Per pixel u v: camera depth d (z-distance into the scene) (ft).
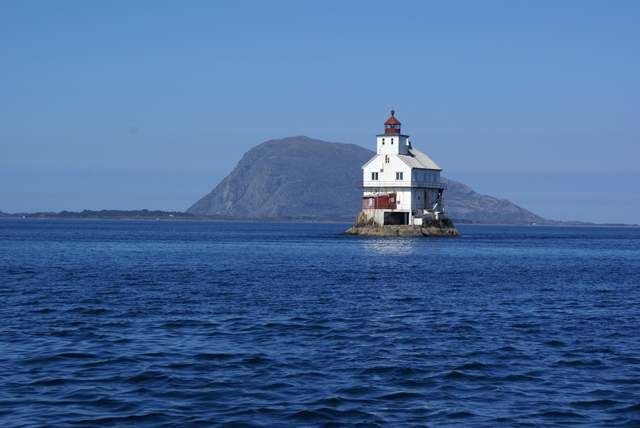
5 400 73.10
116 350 96.63
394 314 131.54
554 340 106.93
